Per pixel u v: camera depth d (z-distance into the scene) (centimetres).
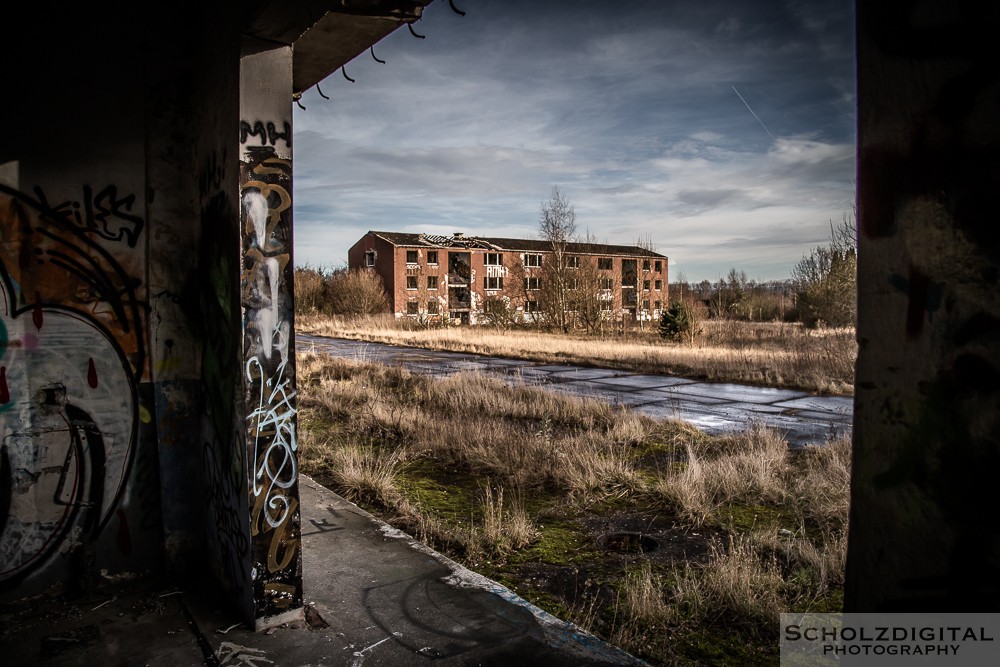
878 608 121
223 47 304
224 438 321
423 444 719
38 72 317
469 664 274
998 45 100
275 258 299
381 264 6222
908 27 113
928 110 110
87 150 331
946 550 109
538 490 579
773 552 418
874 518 122
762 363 1611
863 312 123
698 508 505
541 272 3703
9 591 321
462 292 6431
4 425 316
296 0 249
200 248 350
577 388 1308
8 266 315
